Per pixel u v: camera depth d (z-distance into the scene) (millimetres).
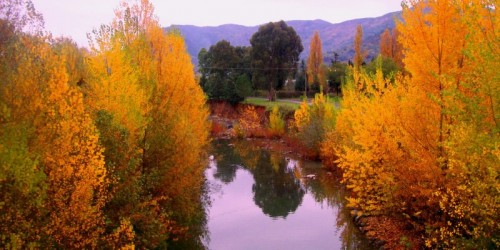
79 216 9070
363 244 15375
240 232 18406
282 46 68812
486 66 8570
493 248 9109
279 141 46438
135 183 11961
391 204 13023
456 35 11305
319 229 18391
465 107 9281
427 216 12727
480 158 8562
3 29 7535
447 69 11547
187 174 15664
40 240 8578
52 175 8570
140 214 11906
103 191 10469
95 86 12094
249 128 53531
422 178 12086
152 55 17031
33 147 7941
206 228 19000
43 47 8539
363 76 17219
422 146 11945
